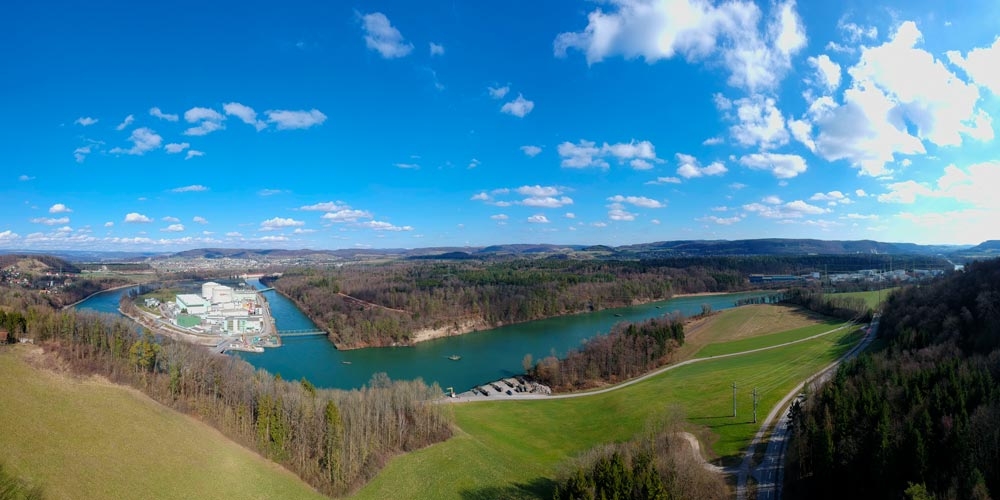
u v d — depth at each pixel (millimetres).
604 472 94000
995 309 156875
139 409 132750
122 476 103938
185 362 156750
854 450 101750
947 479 88000
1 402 115375
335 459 123875
